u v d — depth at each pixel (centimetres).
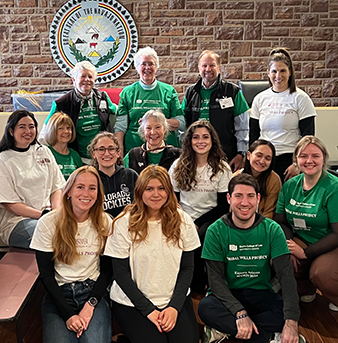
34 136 288
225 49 530
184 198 297
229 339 243
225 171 291
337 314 269
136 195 221
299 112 330
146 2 519
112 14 520
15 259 268
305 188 272
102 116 361
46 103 409
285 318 224
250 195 234
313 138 264
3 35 523
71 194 221
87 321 215
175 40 528
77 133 355
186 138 289
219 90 357
